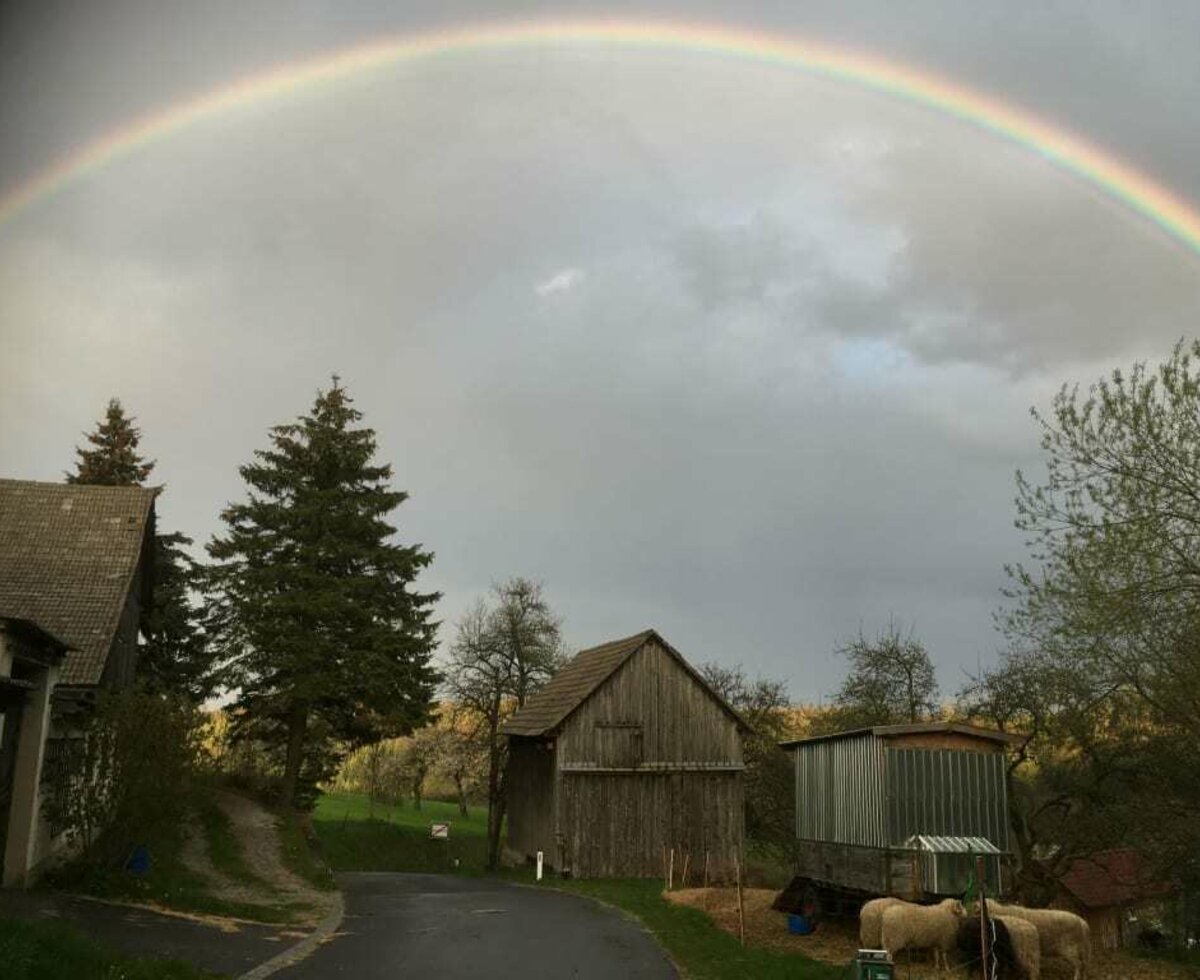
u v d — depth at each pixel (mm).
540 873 32156
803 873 21641
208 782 23062
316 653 33281
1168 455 17062
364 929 18172
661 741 34469
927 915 15102
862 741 18797
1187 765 20125
